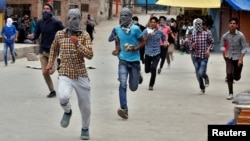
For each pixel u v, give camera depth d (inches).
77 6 1736.0
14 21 1273.4
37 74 715.4
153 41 571.5
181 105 474.3
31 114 415.5
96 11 1894.7
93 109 443.2
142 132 356.8
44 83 615.2
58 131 355.6
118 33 402.3
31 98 498.3
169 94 546.0
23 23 1278.3
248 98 241.6
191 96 534.6
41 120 392.2
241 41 508.4
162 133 354.6
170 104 478.9
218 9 1294.3
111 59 1001.5
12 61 886.4
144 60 596.1
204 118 411.8
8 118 398.0
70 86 321.7
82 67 324.5
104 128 367.2
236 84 655.1
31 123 380.8
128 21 403.2
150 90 573.0
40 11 1467.8
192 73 780.0
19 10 1462.8
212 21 1291.8
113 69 805.9
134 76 402.6
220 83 658.8
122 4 2249.0
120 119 401.1
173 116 418.3
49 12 495.2
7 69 780.0
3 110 431.8
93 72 754.8
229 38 511.2
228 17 1298.0
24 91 545.6
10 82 621.6
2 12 1245.7
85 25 1691.7
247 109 227.9
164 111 440.8
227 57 516.1
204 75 586.2
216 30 1293.1
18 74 711.7
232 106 474.0
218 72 807.1
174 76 733.9
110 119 400.5
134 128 368.8
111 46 1392.7
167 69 837.2
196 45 540.4
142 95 533.6
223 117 417.4
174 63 956.6
